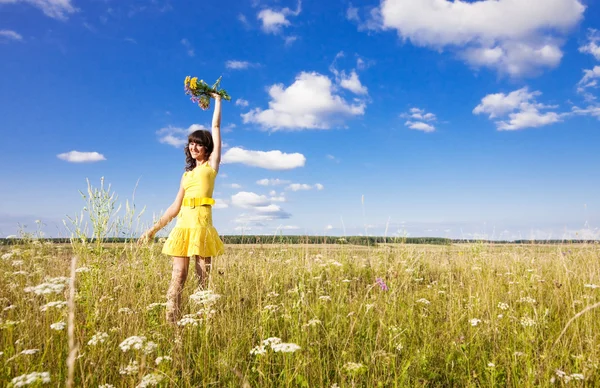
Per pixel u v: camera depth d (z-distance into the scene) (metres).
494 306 4.64
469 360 3.53
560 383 3.06
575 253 7.88
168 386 2.96
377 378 3.10
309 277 6.12
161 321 4.07
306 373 3.19
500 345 3.87
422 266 7.88
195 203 4.71
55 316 3.77
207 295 3.46
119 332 3.71
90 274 4.00
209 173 4.89
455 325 4.26
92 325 3.46
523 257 7.77
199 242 4.54
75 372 3.07
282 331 4.04
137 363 2.92
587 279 6.20
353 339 3.71
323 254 7.54
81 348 3.29
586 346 3.71
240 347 3.76
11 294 4.99
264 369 3.24
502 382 3.19
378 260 7.29
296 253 7.35
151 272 5.18
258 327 4.05
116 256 4.91
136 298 4.54
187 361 3.35
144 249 5.11
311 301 4.91
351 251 8.16
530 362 3.25
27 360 2.98
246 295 5.10
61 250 6.57
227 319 4.21
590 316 4.15
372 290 5.23
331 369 3.42
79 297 3.68
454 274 7.48
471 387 3.13
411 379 3.29
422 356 3.55
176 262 4.62
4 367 2.81
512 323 4.24
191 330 3.86
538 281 5.67
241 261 6.67
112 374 3.19
